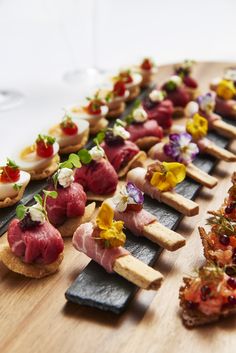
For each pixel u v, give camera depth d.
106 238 0.40
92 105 0.60
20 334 0.37
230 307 0.38
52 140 0.52
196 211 0.48
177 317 0.38
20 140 0.59
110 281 0.40
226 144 0.60
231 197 0.48
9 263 0.42
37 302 0.40
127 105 0.69
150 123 0.59
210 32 0.99
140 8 1.10
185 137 0.54
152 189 0.49
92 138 0.61
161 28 1.02
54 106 0.75
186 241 0.46
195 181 0.53
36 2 0.94
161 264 0.43
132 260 0.40
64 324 0.38
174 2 1.12
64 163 0.47
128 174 0.51
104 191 0.51
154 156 0.56
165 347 0.36
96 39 0.89
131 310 0.39
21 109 0.74
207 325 0.38
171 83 0.67
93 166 0.50
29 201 0.50
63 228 0.47
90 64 0.88
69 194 0.46
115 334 0.37
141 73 0.73
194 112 0.62
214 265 0.39
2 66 0.87
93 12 0.89
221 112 0.66
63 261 0.44
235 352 0.36
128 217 0.45
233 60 0.87
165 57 0.90
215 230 0.43
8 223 0.47
